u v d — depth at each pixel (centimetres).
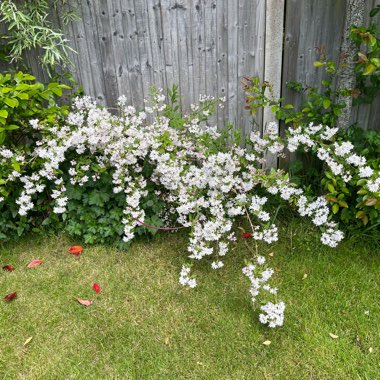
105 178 292
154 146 272
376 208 249
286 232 299
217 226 254
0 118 256
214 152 296
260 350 221
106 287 265
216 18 300
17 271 282
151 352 223
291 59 307
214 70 317
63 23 307
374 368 209
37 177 275
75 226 299
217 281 266
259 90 311
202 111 312
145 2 299
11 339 234
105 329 237
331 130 258
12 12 272
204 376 210
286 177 259
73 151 302
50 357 223
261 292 254
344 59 275
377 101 312
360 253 279
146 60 319
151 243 300
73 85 332
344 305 243
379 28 289
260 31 300
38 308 252
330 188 261
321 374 208
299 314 240
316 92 315
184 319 241
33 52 321
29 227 311
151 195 299
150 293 259
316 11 290
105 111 285
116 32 311
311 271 268
